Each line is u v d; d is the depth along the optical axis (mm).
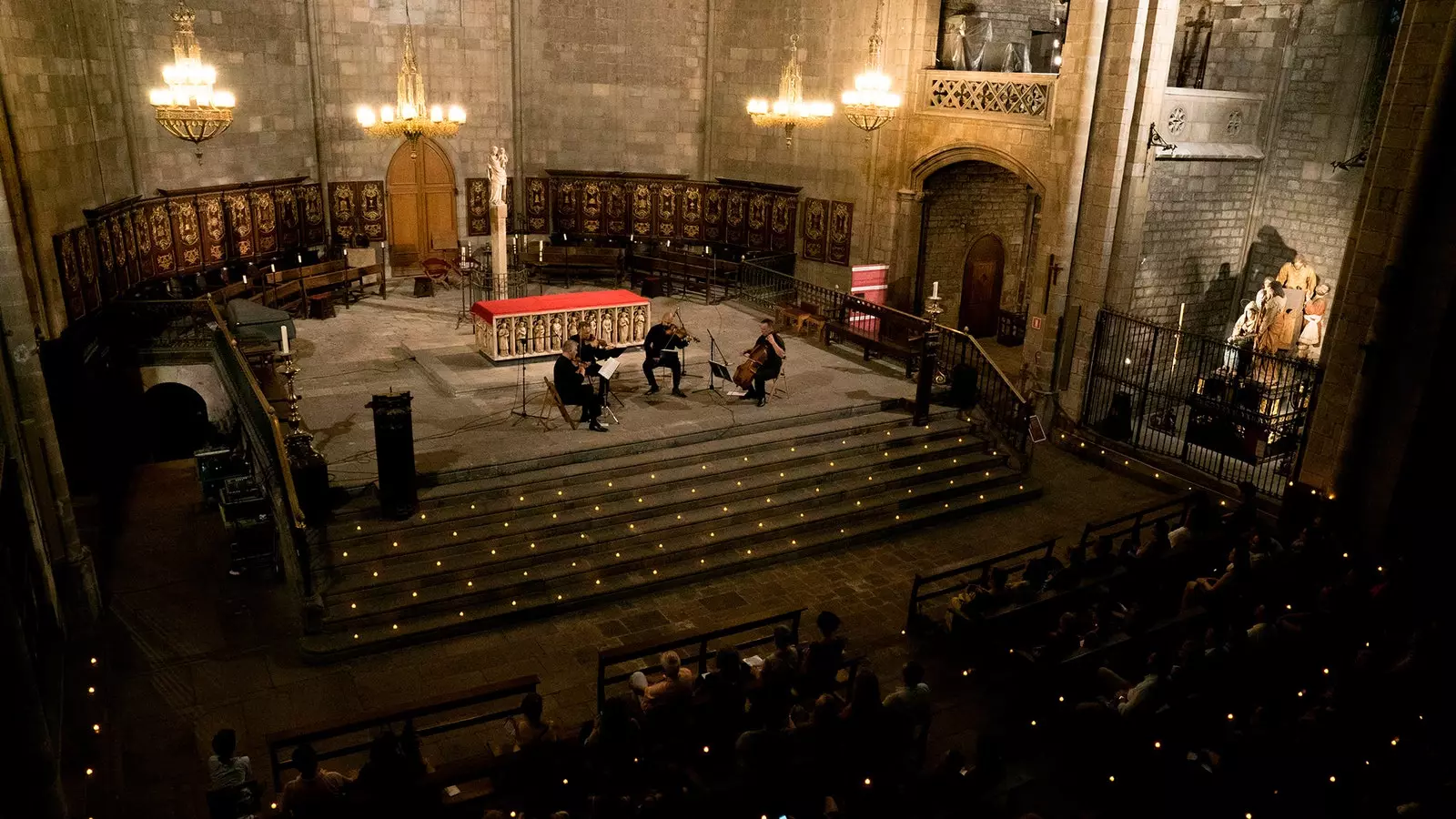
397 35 24703
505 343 18500
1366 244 14539
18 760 8109
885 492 16109
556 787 8391
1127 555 12562
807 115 20609
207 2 21375
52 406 15633
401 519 13234
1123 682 10078
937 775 8352
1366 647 10578
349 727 8750
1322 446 15469
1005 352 25391
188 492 15797
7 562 9352
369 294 24219
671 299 24641
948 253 25656
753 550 14383
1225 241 22578
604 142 27016
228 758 8312
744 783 8258
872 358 20594
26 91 15859
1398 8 19844
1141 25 18016
